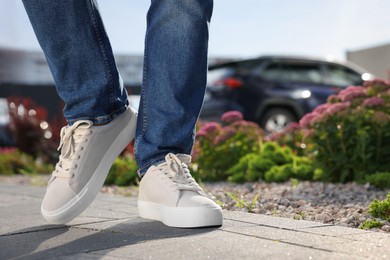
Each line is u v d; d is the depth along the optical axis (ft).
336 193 8.86
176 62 5.27
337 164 10.37
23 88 35.73
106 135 5.60
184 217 5.04
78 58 5.29
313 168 10.69
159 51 5.30
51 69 5.41
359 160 10.48
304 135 11.11
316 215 6.51
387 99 10.70
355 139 10.43
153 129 5.42
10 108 21.81
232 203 7.55
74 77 5.35
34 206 7.31
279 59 24.72
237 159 12.77
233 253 3.97
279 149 12.01
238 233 4.79
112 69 5.48
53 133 21.54
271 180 11.07
